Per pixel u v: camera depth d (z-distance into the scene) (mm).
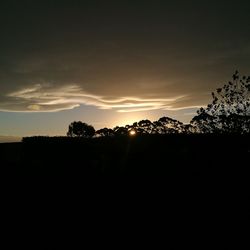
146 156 27500
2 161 34031
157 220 14070
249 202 14531
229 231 11812
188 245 10867
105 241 11875
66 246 11438
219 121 18359
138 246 11148
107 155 30516
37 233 13258
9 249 11422
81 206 18000
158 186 19688
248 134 17281
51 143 37094
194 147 21469
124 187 21281
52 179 26484
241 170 17031
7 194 22484
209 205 14930
